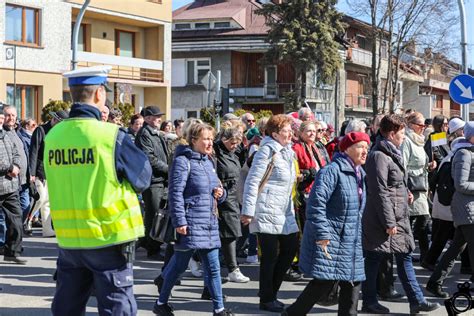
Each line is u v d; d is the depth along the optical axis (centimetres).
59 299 519
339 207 652
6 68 3023
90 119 509
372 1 4334
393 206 780
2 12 3000
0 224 1129
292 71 5078
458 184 852
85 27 3569
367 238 785
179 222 730
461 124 1245
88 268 509
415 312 792
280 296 908
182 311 816
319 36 4328
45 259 1135
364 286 812
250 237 1130
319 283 656
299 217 957
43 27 3191
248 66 5191
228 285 962
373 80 4462
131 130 1275
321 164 980
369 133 1338
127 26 3800
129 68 3744
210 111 2356
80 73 517
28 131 1511
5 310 809
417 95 6781
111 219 497
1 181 1064
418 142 1041
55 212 511
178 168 741
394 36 4612
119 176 502
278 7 4375
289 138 817
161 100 3925
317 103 5144
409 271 795
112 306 504
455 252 888
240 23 5109
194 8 5400
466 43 1855
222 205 955
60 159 505
